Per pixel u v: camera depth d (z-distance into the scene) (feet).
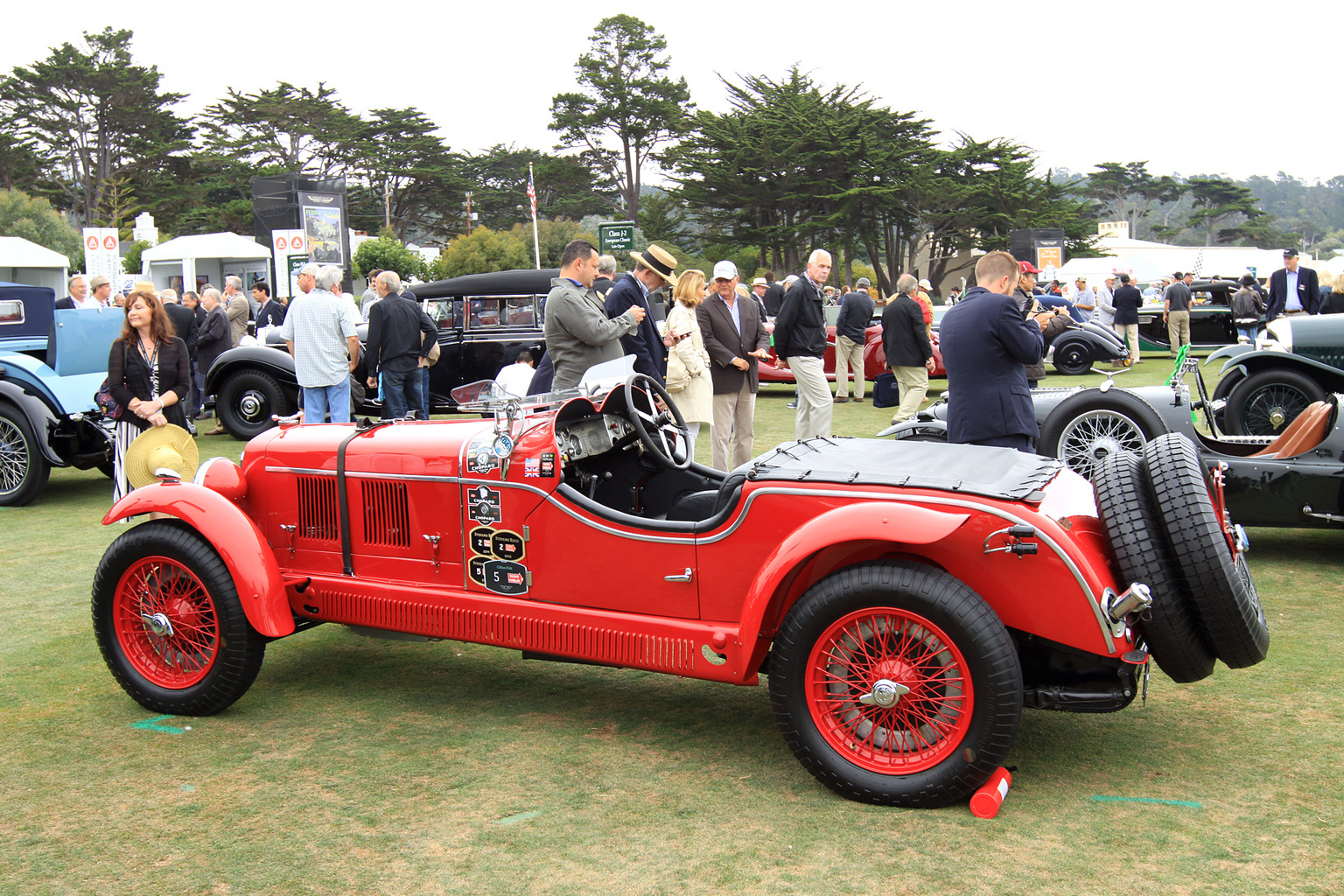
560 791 10.85
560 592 12.16
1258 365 28.63
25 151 236.43
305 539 13.74
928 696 10.26
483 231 168.35
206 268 96.48
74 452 27.43
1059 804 10.30
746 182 193.26
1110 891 8.70
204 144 249.14
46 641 16.29
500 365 40.40
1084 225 187.11
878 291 185.98
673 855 9.47
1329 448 18.34
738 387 26.11
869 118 192.13
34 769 11.60
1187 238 471.21
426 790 10.93
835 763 10.41
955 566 10.39
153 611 13.28
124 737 12.53
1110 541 10.59
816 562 11.07
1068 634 10.07
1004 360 15.96
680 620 11.53
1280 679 13.64
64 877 9.28
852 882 8.93
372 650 16.02
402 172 252.83
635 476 14.44
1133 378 52.39
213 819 10.33
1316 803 10.19
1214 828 9.74
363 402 40.29
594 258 19.15
